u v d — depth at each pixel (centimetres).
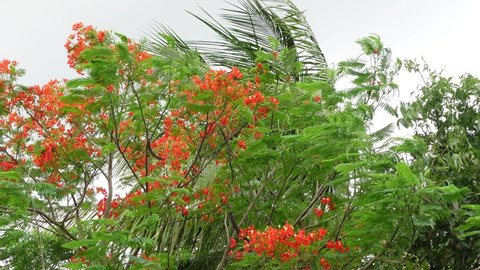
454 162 1050
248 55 1294
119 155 1055
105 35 941
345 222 945
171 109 970
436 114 1112
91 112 942
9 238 867
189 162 1012
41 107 1008
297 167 937
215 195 984
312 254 854
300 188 991
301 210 997
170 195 884
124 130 992
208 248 1058
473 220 775
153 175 1000
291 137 866
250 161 930
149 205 916
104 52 831
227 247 941
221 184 975
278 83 1046
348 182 914
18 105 1002
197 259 1052
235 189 995
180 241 1056
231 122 969
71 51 941
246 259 856
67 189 990
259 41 1309
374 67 896
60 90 1009
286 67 1012
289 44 1306
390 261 905
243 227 1039
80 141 993
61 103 991
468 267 1051
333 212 955
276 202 988
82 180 1020
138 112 959
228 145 935
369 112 853
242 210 1000
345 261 899
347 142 818
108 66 837
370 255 961
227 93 895
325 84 853
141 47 923
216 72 903
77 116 986
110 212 1012
